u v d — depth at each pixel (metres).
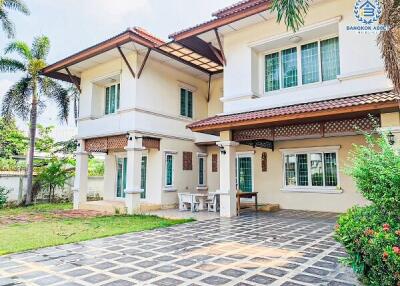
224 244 6.27
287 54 10.20
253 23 10.17
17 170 19.78
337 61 9.21
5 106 16.12
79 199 13.98
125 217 10.77
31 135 16.59
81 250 5.90
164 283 4.07
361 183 4.03
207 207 13.05
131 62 12.40
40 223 9.55
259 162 13.05
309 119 8.05
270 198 12.61
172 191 13.47
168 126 13.49
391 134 6.38
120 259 5.25
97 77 13.77
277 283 4.04
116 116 12.76
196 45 11.72
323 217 9.88
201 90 15.51
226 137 10.17
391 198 3.57
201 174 15.16
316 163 11.60
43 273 4.54
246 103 10.27
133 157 11.94
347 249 3.95
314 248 5.88
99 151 14.95
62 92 17.19
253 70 10.36
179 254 5.53
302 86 9.52
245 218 9.80
